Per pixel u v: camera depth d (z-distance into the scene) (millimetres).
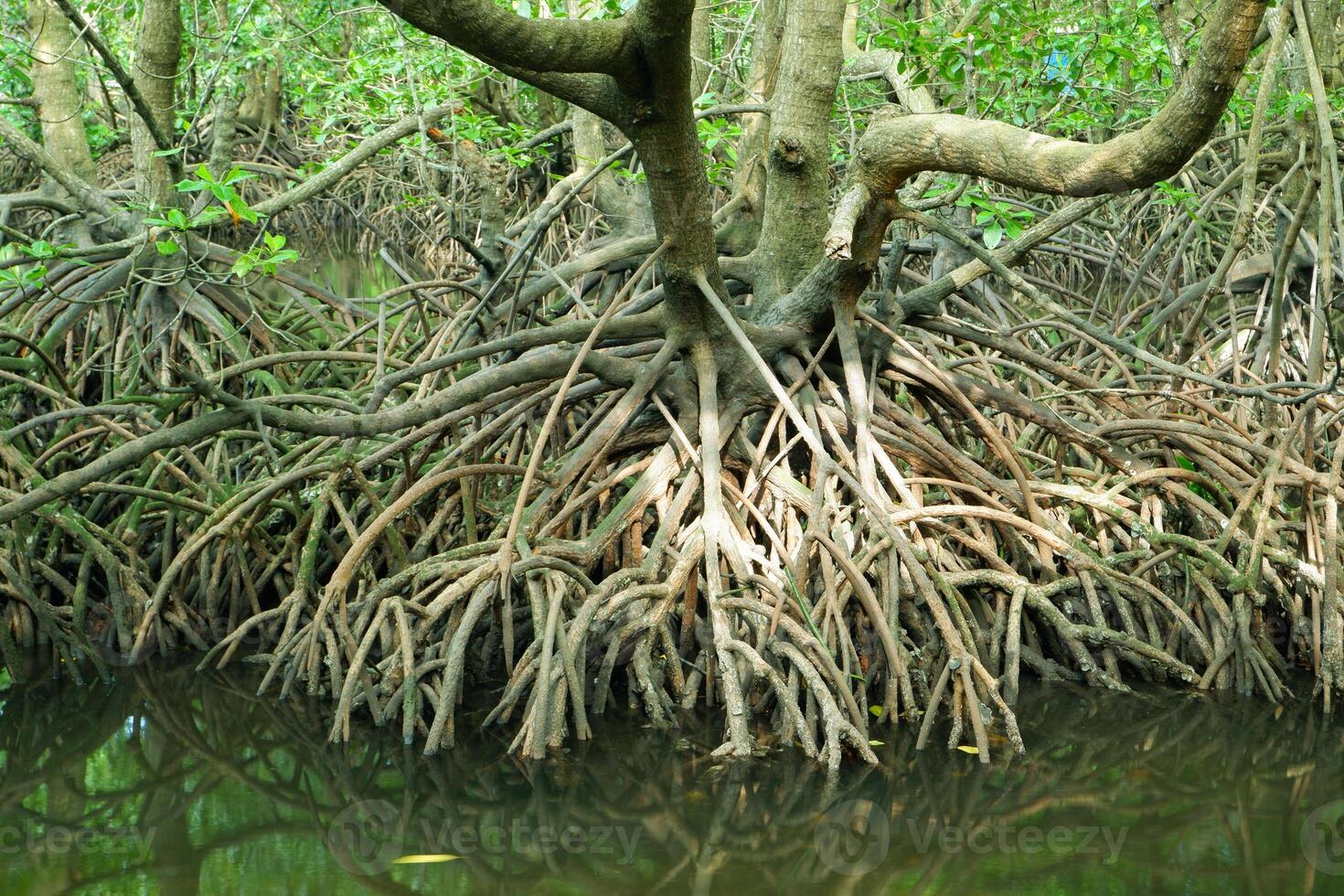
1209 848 4094
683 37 4840
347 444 6398
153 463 7422
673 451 6039
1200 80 4375
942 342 8047
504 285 8266
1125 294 9789
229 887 3812
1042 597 5828
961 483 6242
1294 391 7473
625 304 7457
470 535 6379
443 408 6086
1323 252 4816
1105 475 6707
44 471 7566
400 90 9969
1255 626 6121
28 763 4996
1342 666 5719
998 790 4637
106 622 6789
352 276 17953
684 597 5703
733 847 4113
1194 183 10508
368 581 6457
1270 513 6355
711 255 5824
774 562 5652
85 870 3932
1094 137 10703
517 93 14133
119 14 14047
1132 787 4676
